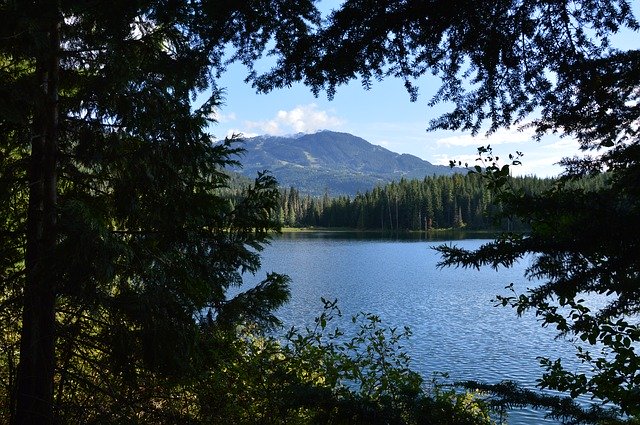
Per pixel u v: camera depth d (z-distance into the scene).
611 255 2.18
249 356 5.54
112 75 4.16
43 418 4.38
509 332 25.42
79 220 3.84
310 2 2.88
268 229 5.13
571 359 19.53
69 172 4.66
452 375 18.17
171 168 4.70
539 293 2.44
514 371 18.72
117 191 4.76
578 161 3.03
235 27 2.97
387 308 31.83
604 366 3.46
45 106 4.24
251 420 5.12
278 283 5.15
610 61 2.76
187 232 4.87
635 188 2.41
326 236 122.19
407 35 3.01
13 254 4.67
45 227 4.14
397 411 3.44
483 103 3.26
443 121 3.38
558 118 3.12
